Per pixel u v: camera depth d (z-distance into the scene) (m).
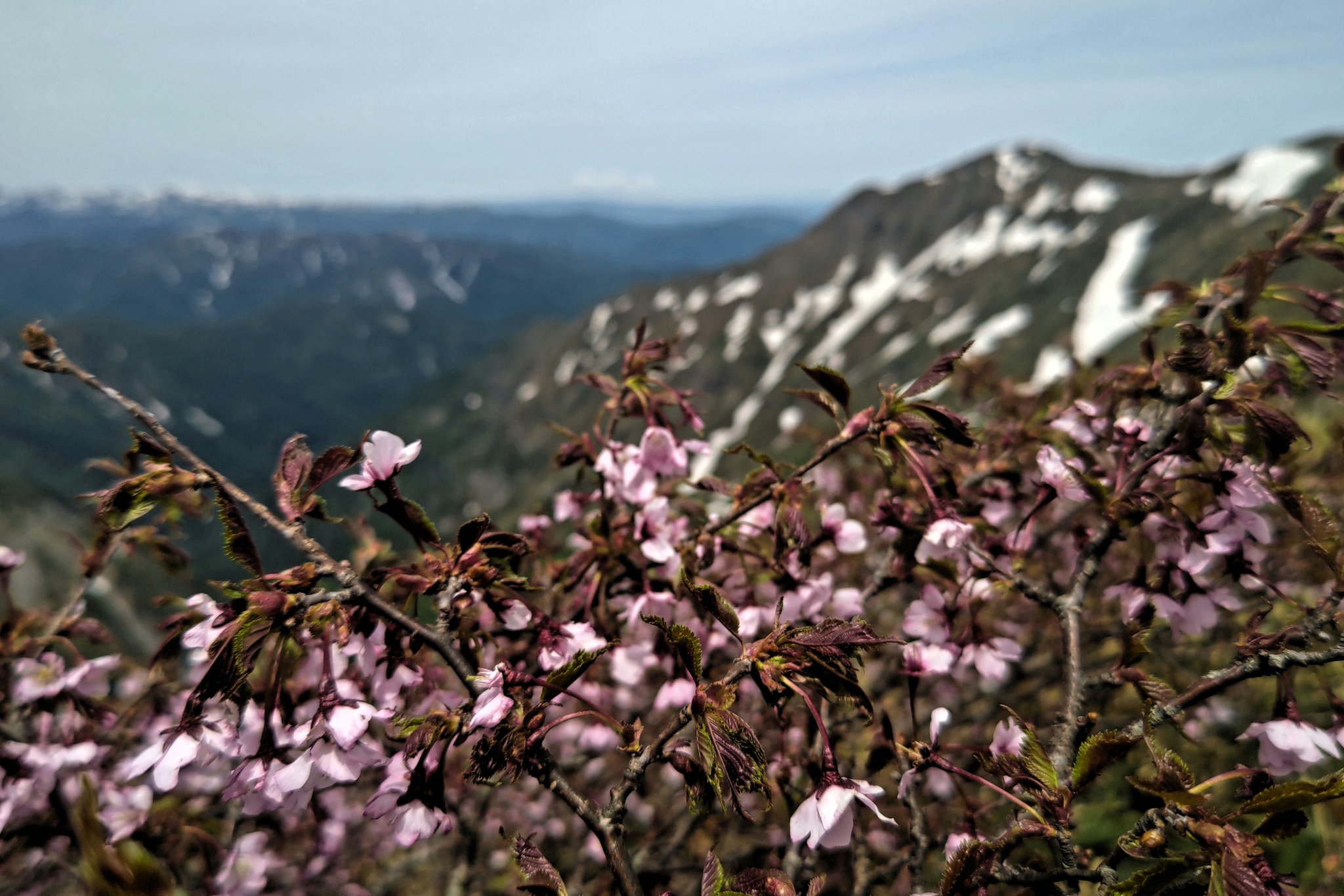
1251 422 1.67
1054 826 1.34
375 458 1.52
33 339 1.37
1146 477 1.94
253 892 2.55
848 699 1.29
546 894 1.18
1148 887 1.17
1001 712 3.75
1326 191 1.92
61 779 2.50
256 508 1.45
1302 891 3.52
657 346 2.42
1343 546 1.63
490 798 4.06
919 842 1.80
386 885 4.95
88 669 2.55
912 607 2.10
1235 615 2.79
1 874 2.69
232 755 1.47
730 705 1.18
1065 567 3.75
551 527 2.93
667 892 1.22
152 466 1.42
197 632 1.49
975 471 2.79
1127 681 1.59
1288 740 1.55
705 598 1.33
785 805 2.17
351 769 1.43
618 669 2.26
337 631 1.53
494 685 1.32
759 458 2.10
